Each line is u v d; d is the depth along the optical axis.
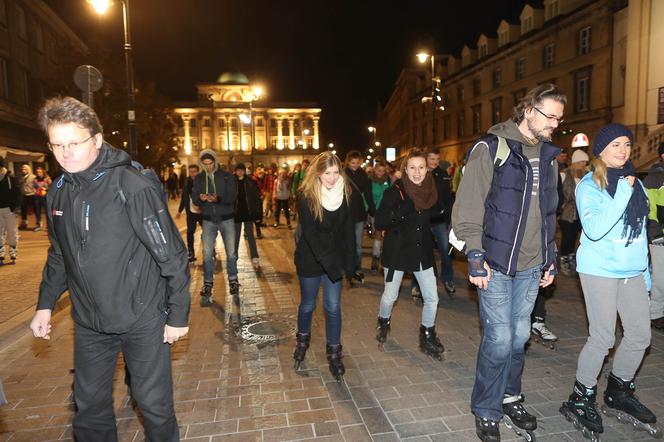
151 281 2.36
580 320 5.48
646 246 3.24
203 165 6.75
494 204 2.94
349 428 3.29
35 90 29.31
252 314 5.98
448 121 46.44
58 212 2.26
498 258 2.91
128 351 2.38
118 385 4.04
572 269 7.85
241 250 11.39
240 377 4.12
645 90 19.42
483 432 3.08
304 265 4.09
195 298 6.84
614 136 3.09
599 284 3.20
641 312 3.25
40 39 30.42
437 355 4.43
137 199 2.24
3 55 25.53
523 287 3.15
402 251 4.43
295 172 15.70
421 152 4.35
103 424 2.47
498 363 3.06
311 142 103.31
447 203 6.54
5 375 4.30
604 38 25.98
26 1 27.94
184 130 98.00
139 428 3.37
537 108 2.87
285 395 3.79
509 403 3.33
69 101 2.17
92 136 2.18
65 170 2.19
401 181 4.43
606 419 3.36
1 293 6.84
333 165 3.81
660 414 3.37
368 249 10.84
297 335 4.30
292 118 102.56
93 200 2.21
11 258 9.30
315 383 3.99
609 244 3.15
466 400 3.66
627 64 20.22
